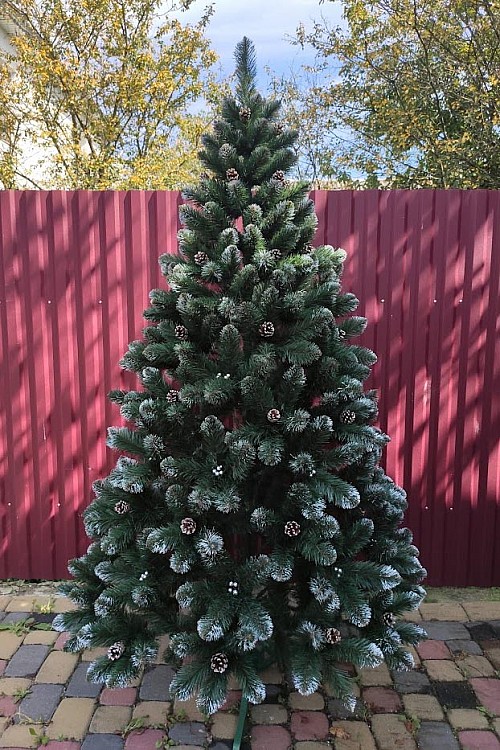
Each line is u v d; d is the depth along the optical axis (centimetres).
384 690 262
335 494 211
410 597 236
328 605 207
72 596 242
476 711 250
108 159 859
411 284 331
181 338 230
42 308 335
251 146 244
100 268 331
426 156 717
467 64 658
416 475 345
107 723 242
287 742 233
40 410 343
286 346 219
